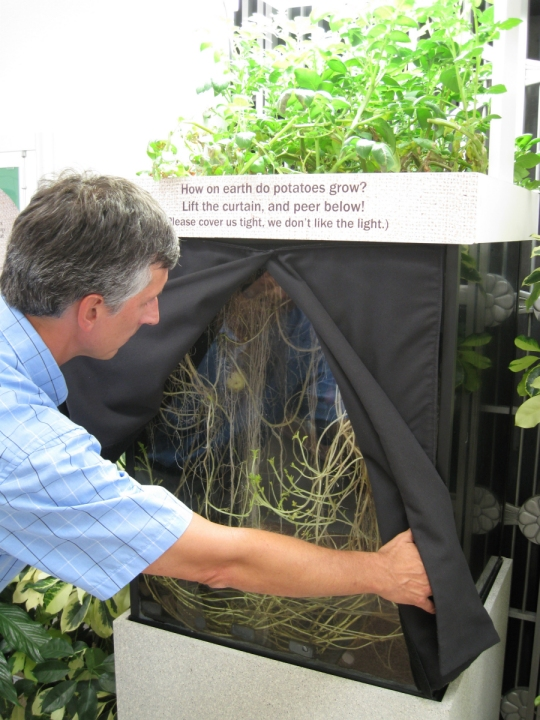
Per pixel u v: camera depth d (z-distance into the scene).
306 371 1.10
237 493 1.21
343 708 1.12
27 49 1.97
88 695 1.48
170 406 1.25
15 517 0.86
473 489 1.17
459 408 1.02
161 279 0.96
